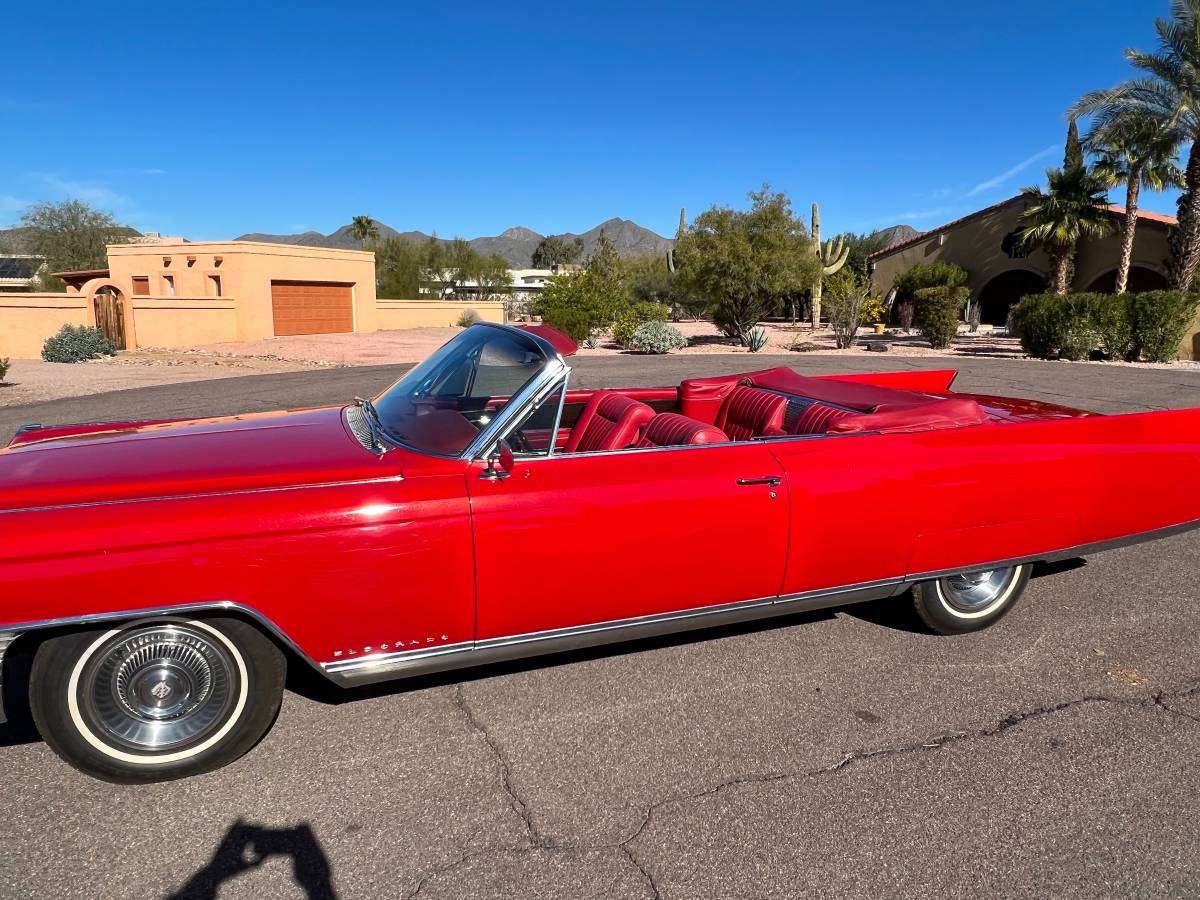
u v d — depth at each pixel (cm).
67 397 1324
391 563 273
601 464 305
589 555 298
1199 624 407
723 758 290
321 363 2044
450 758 289
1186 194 2169
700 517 310
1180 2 2061
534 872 232
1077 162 2627
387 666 286
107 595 244
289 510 263
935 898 223
